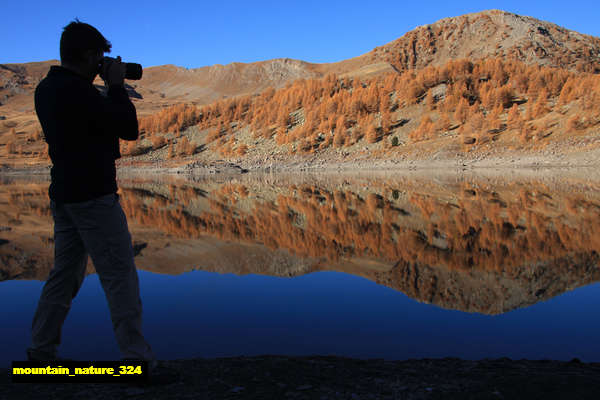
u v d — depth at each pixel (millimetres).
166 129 153500
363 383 2982
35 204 24531
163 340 4719
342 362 3676
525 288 6988
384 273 8289
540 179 37812
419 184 38312
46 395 2709
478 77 106875
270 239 12375
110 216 2732
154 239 12406
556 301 6215
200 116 158625
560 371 3277
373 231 13703
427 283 7465
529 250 10016
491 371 3324
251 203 24734
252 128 133750
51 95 2539
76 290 3119
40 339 2988
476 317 5496
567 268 8266
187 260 9594
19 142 153250
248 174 86500
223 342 4633
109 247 2744
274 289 7082
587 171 47438
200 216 18500
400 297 6559
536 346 4496
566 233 12031
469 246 10836
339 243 11680
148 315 5668
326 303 6188
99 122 2604
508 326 5148
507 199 21984
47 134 2619
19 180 73562
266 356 3934
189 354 4289
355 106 110688
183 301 6324
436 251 10305
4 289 6867
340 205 22391
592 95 71062
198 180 65250
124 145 137375
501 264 8766
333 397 2674
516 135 74562
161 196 31688
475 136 79562
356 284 7406
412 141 91125
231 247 11180
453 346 4500
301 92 137875
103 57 2812
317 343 4590
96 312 5508
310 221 16406
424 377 3145
